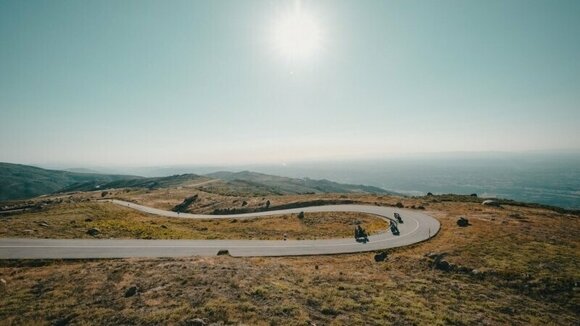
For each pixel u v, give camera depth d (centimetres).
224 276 2611
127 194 15150
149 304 2047
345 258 4322
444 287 2988
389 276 3288
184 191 15938
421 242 5128
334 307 2170
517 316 2420
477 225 5916
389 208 8419
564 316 2517
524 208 8162
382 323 1980
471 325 2125
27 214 6881
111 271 2838
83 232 5247
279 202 10431
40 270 3253
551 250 4081
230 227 7100
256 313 1903
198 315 1841
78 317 1912
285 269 3238
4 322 1892
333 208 8831
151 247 4534
